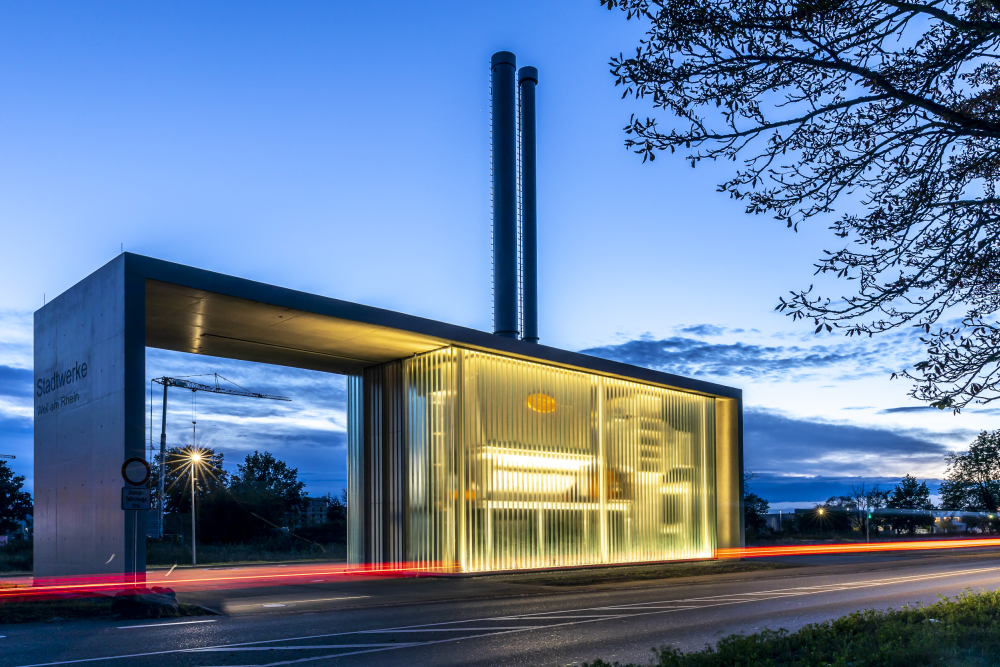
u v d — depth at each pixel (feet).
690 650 31.60
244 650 31.76
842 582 69.46
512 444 81.15
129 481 48.44
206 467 226.38
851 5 20.85
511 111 115.65
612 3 22.99
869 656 24.12
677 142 23.49
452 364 77.00
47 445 63.31
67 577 57.00
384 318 69.56
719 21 21.61
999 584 66.54
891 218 22.79
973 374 21.61
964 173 23.52
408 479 80.12
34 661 29.17
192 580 72.54
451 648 32.42
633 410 95.76
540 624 40.27
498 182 113.09
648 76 23.12
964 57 22.04
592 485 88.74
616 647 32.73
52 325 64.39
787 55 22.03
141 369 52.75
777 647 26.48
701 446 104.47
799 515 342.03
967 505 241.55
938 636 27.43
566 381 88.38
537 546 81.56
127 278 53.31
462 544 74.49
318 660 29.53
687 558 99.19
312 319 66.90
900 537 296.10
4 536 244.42
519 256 114.73
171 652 31.22
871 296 22.71
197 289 57.72
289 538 179.22
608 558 88.84
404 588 63.26
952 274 22.20
